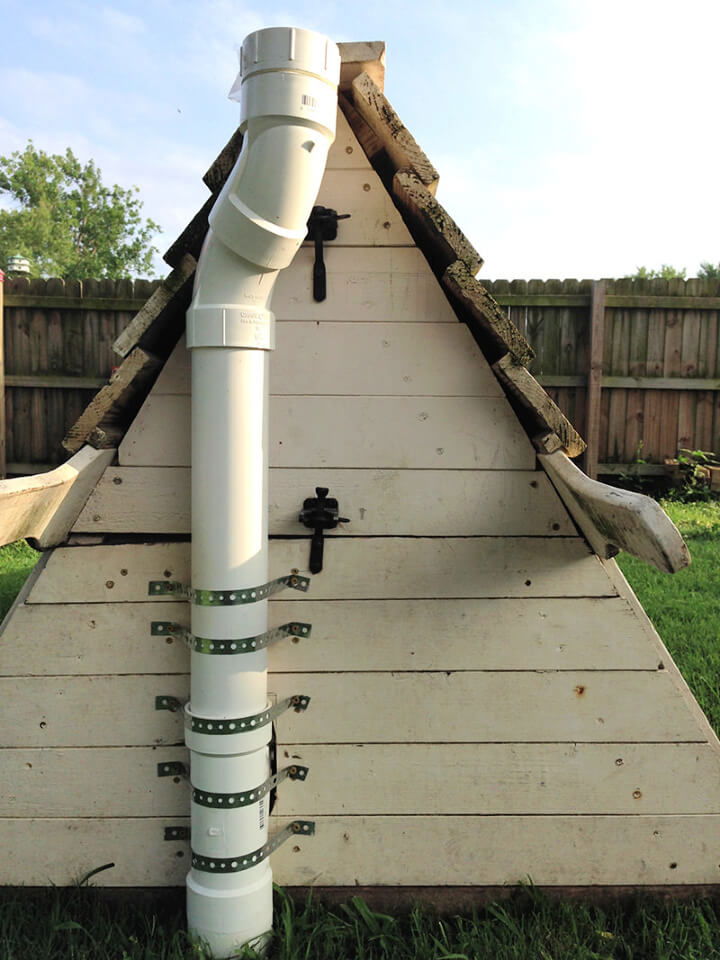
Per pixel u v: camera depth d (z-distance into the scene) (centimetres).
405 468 204
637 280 750
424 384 203
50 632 204
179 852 209
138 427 201
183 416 201
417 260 200
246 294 178
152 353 194
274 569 205
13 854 209
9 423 727
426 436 204
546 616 206
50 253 4447
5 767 206
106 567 203
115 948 194
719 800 207
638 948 196
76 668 205
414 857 210
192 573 187
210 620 184
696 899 209
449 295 204
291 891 210
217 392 179
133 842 209
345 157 199
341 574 205
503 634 206
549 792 208
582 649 206
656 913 207
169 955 189
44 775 207
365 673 206
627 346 761
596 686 206
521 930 198
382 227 200
